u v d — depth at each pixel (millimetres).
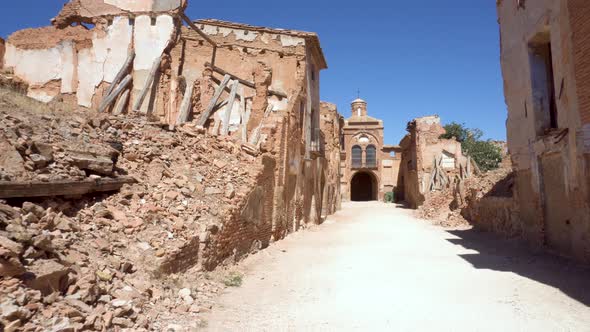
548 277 7863
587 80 8570
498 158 36406
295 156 16766
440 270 8898
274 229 13133
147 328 4652
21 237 4230
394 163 48875
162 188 8312
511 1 13086
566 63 9391
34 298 3854
